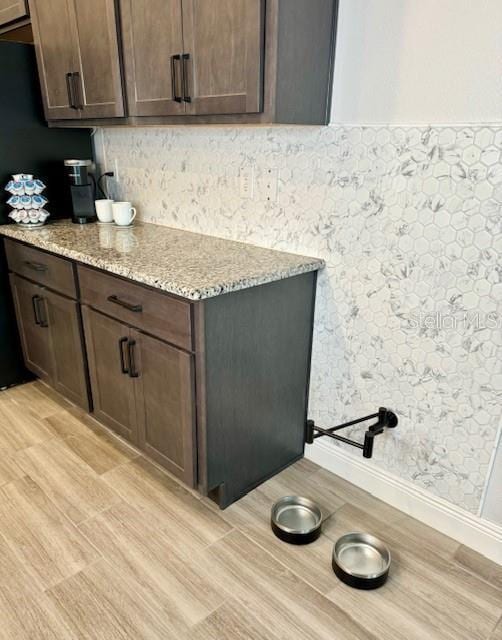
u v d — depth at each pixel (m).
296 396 2.01
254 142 1.94
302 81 1.53
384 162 1.58
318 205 1.80
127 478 1.99
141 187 2.56
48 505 1.83
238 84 1.49
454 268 1.51
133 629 1.36
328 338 1.92
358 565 1.58
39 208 2.49
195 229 2.33
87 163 2.53
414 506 1.80
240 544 1.67
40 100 2.47
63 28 2.05
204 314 1.51
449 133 1.42
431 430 1.69
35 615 1.40
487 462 1.58
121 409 2.04
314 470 2.07
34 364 2.61
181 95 1.67
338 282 1.82
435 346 1.61
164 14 1.62
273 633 1.36
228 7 1.44
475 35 1.32
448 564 1.60
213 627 1.37
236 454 1.81
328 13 1.53
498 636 1.37
